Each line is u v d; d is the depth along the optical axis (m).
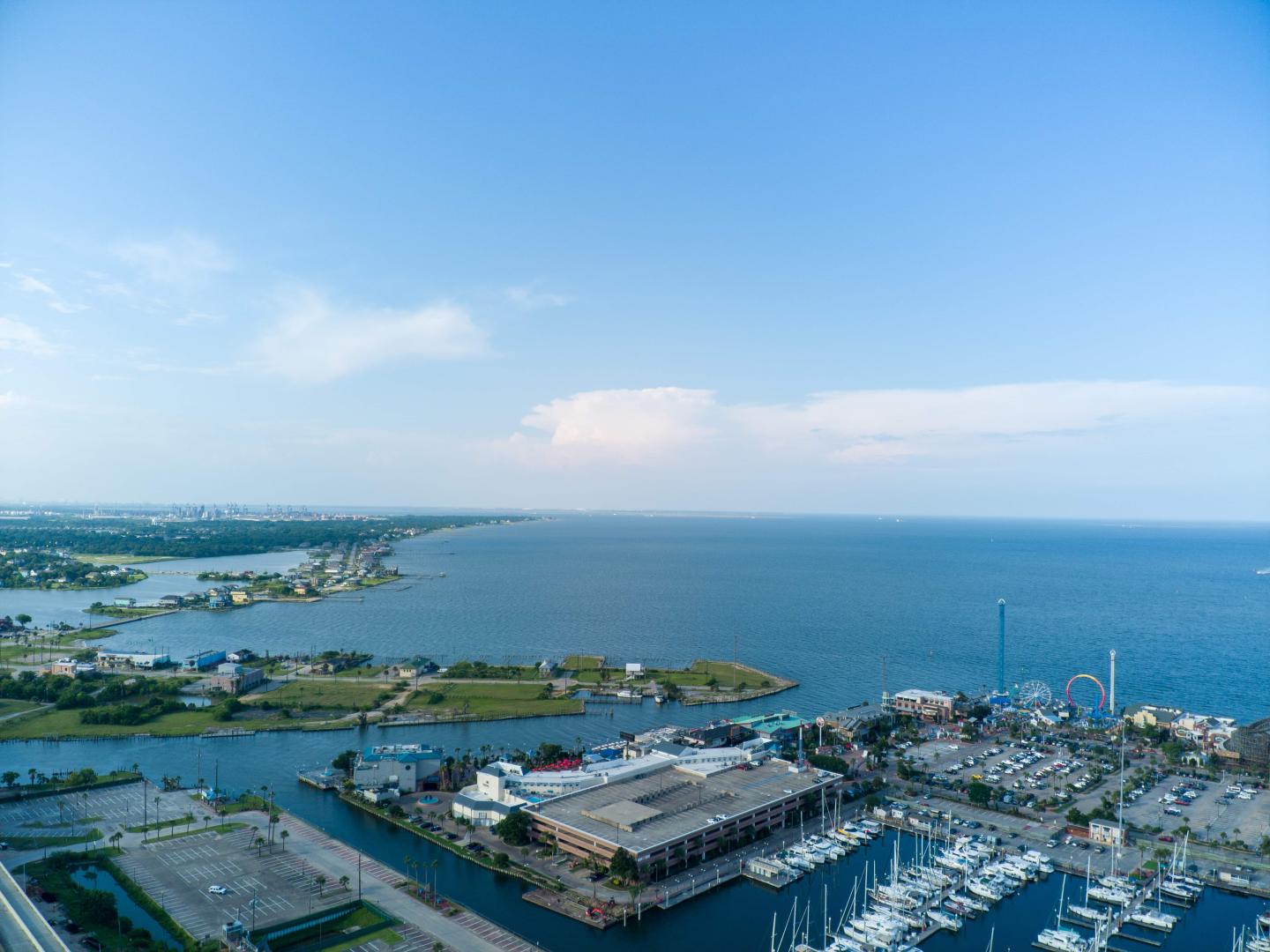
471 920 181.88
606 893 196.75
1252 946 174.75
